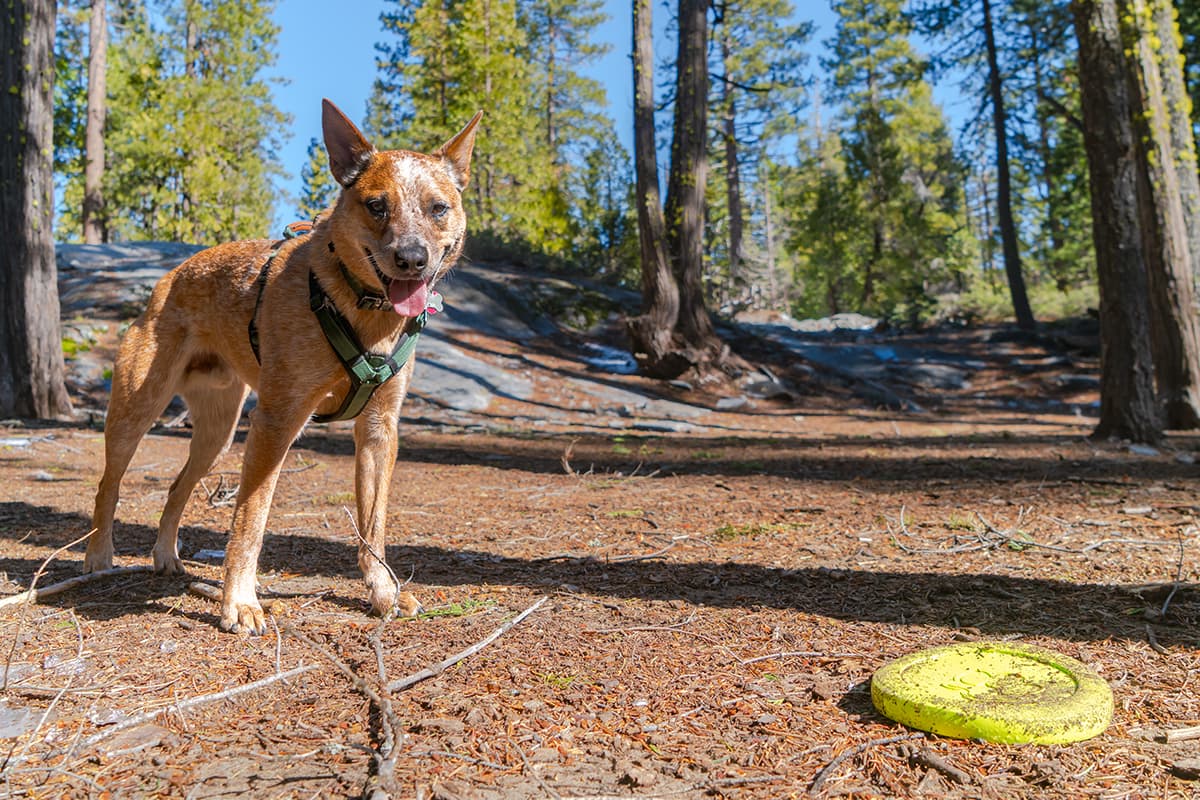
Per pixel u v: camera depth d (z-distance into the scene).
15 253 11.01
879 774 2.33
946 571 4.49
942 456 9.89
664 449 11.09
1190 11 21.47
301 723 2.63
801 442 12.02
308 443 10.70
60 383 11.42
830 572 4.47
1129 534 5.32
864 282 39.06
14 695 2.86
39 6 10.95
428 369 15.63
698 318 17.78
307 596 4.11
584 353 18.53
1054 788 2.25
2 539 5.22
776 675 3.07
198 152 34.62
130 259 18.89
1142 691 2.88
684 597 4.08
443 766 2.34
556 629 3.58
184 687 2.93
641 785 2.24
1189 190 11.98
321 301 3.46
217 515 6.20
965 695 2.69
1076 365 19.48
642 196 17.42
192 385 4.35
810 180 52.84
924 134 48.62
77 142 34.94
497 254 23.61
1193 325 11.82
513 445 11.27
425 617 3.77
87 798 2.17
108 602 3.97
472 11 30.73
